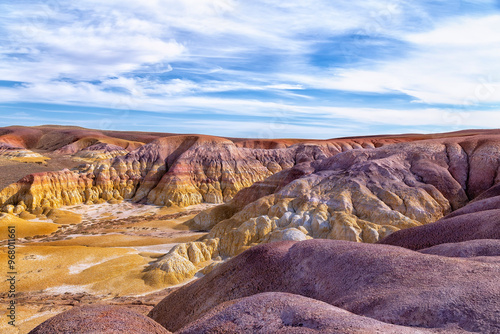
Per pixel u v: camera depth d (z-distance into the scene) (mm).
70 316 10750
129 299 30375
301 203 45062
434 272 10859
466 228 19766
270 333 8516
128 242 51781
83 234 59031
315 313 8688
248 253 19203
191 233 58250
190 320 17562
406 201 41250
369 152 56312
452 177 46375
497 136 51406
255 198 63188
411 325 8562
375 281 11805
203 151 99125
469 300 8406
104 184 88312
